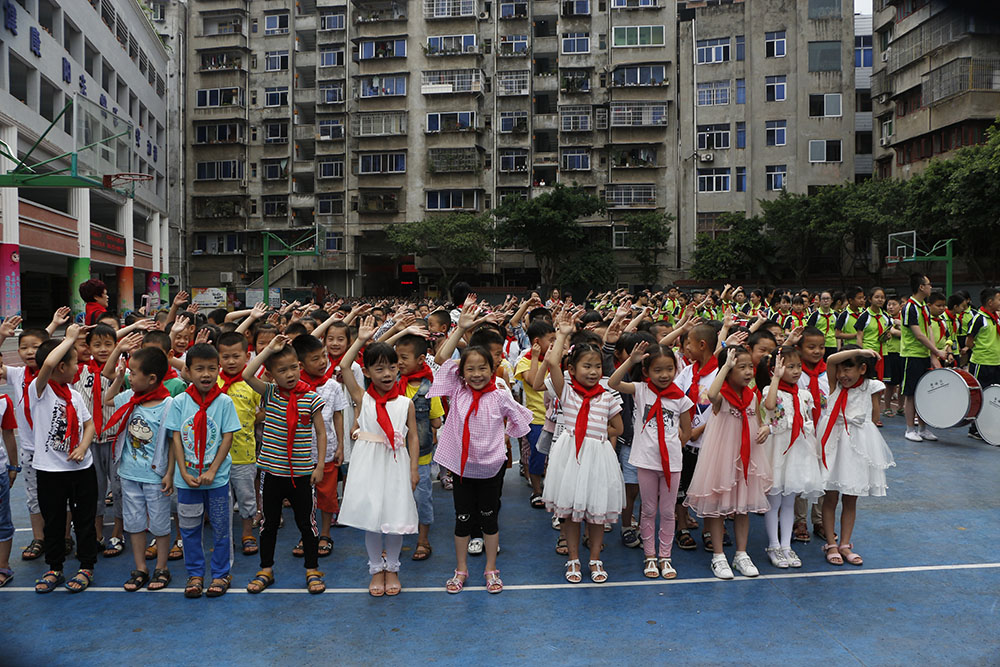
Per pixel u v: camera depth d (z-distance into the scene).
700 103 33.69
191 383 4.30
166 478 4.34
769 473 4.63
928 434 8.48
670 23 34.84
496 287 36.41
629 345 4.74
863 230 28.34
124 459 4.40
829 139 32.19
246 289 35.19
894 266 30.16
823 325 10.23
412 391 5.03
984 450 7.91
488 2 37.09
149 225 33.56
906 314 8.49
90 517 4.46
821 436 4.74
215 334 6.09
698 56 33.72
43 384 4.27
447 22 36.75
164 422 4.26
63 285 33.94
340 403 4.98
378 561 4.26
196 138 39.44
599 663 3.42
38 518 4.90
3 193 18.86
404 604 4.15
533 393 5.90
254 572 4.68
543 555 4.99
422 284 38.78
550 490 4.50
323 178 38.41
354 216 38.09
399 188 37.25
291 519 5.82
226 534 4.36
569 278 32.41
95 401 4.95
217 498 4.30
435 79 36.66
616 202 35.12
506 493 6.65
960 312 9.48
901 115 28.33
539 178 37.12
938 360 8.29
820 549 5.05
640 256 33.22
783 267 32.09
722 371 4.50
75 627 3.85
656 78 34.78
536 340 5.43
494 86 36.81
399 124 36.91
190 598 4.23
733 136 33.12
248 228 39.22
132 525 4.38
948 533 5.28
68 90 22.44
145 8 35.50
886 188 26.88
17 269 19.31
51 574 4.39
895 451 7.88
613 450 4.48
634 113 34.81
